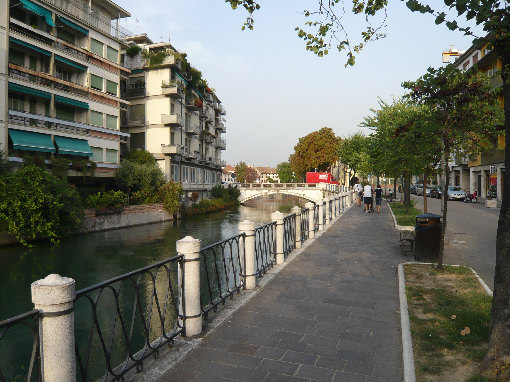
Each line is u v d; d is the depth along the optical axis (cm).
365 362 388
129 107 4141
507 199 353
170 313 1039
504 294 346
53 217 2022
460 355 386
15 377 699
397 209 2286
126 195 3044
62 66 2953
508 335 338
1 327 218
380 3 554
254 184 6350
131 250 1967
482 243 1168
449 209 2442
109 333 915
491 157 3369
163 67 4019
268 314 533
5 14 2312
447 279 684
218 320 507
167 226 2992
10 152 2323
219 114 6619
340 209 2230
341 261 878
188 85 4688
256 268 720
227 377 359
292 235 1017
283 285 682
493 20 339
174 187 3425
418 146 879
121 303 1127
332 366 380
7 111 2331
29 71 2502
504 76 363
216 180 6194
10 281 1373
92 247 2017
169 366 381
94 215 2494
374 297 610
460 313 499
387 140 1494
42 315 253
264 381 351
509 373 326
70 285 265
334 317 520
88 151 3019
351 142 5450
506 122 358
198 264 467
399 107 2117
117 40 3531
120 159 3672
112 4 3381
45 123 2700
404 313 513
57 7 2761
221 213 4381
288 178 12031
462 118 730
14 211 1880
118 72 3547
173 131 4162
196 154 4950
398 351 413
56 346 257
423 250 858
